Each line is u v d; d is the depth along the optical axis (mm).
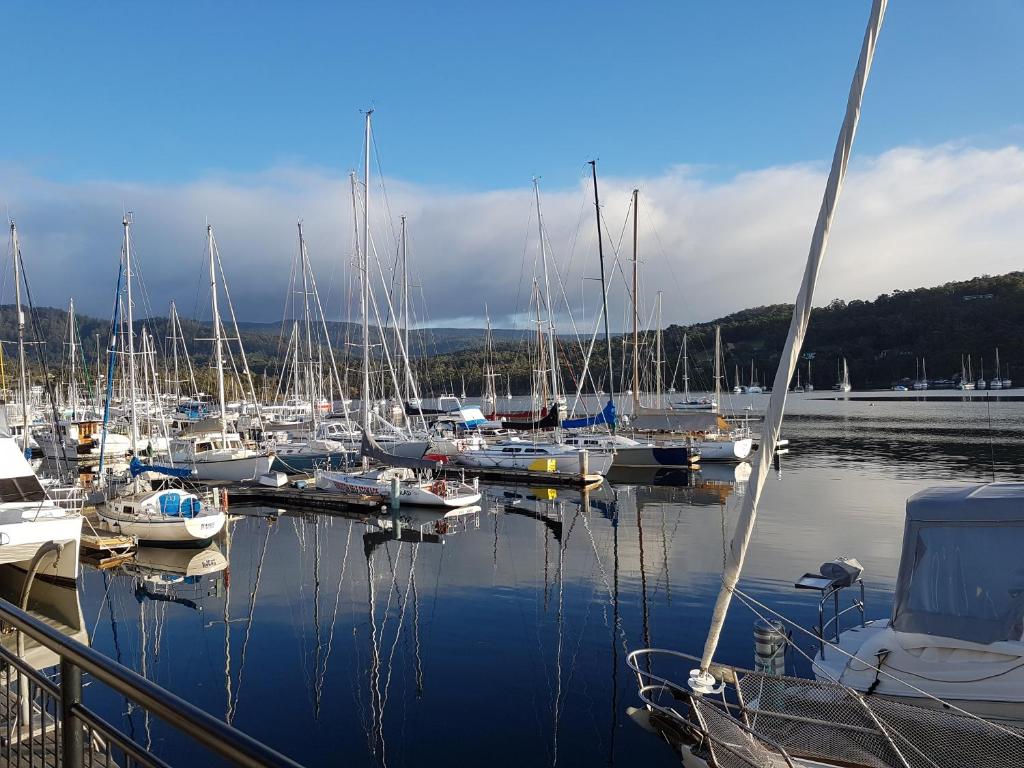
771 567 20375
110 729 3121
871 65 5387
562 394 58500
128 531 24328
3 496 18234
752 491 6215
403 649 14766
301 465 39375
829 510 28719
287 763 1916
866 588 17906
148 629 16297
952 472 38094
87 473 42938
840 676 8031
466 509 31844
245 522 29438
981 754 6441
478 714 11789
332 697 12516
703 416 46938
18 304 35844
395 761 10359
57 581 16078
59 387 66812
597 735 11031
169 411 59156
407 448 38250
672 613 16609
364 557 23203
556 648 14648
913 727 6707
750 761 6957
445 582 19984
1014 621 7203
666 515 29641
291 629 16188
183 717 2289
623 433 49312
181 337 62812
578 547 24125
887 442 53375
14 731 5844
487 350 75062
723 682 7672
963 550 7730
